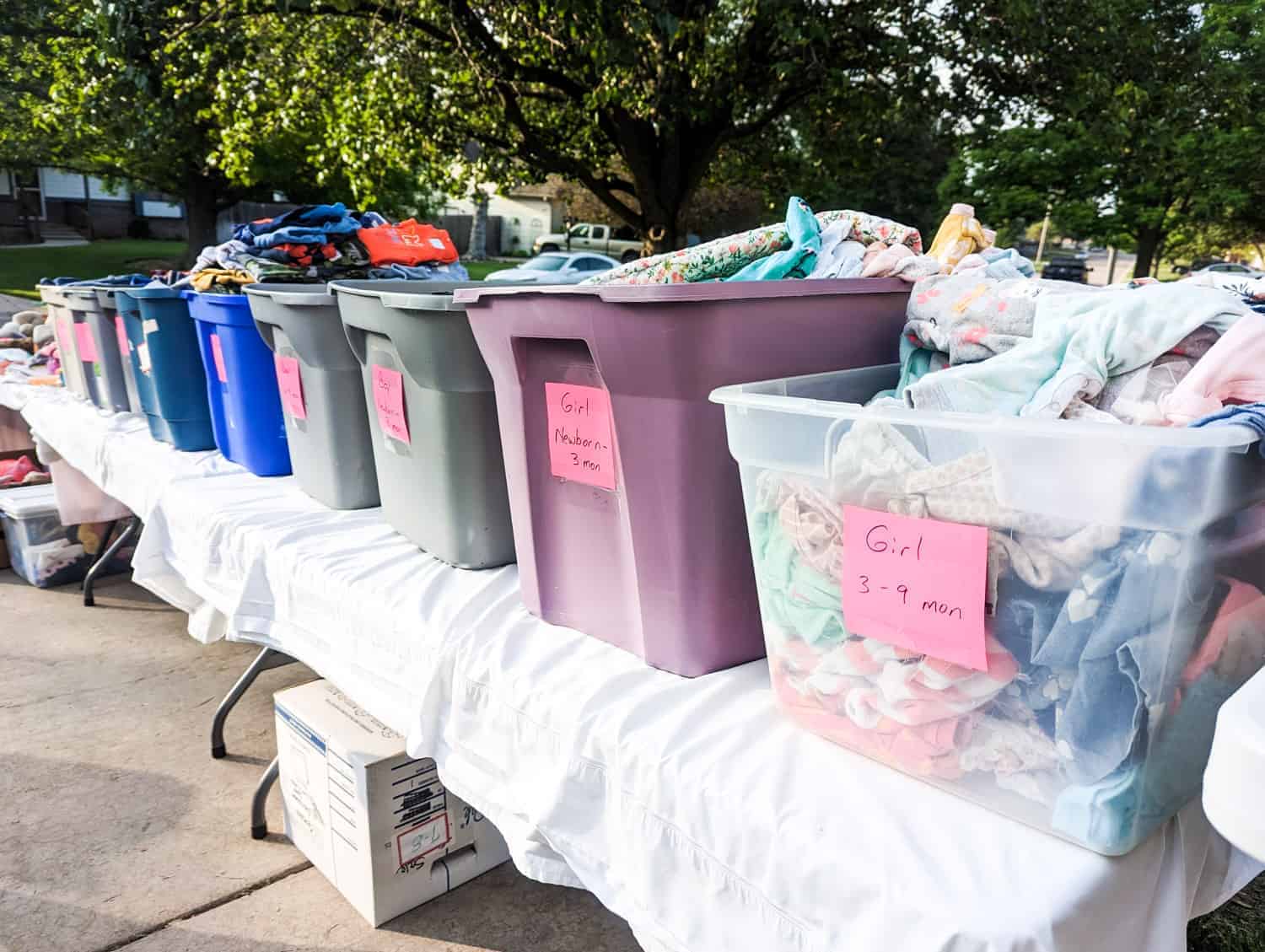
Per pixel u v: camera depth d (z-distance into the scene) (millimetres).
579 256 17188
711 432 1090
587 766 1104
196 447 2562
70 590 3725
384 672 1524
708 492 1112
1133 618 725
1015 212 10609
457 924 1925
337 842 1967
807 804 900
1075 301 984
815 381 1130
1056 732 791
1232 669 825
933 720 882
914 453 833
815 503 935
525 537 1393
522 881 2064
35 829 2188
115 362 3023
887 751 939
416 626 1426
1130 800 763
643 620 1214
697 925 978
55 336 3734
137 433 2830
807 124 8344
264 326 2053
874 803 893
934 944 736
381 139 7508
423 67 7078
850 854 826
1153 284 1146
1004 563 791
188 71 7324
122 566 3904
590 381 1193
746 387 1029
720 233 23719
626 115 7469
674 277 1282
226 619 2072
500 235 36031
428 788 1922
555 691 1187
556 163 8367
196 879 2039
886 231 1414
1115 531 720
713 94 7078
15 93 11719
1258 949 1910
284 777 2123
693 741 1030
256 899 1983
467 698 1318
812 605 974
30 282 16750
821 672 986
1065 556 749
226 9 6539
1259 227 14703
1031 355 979
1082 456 718
